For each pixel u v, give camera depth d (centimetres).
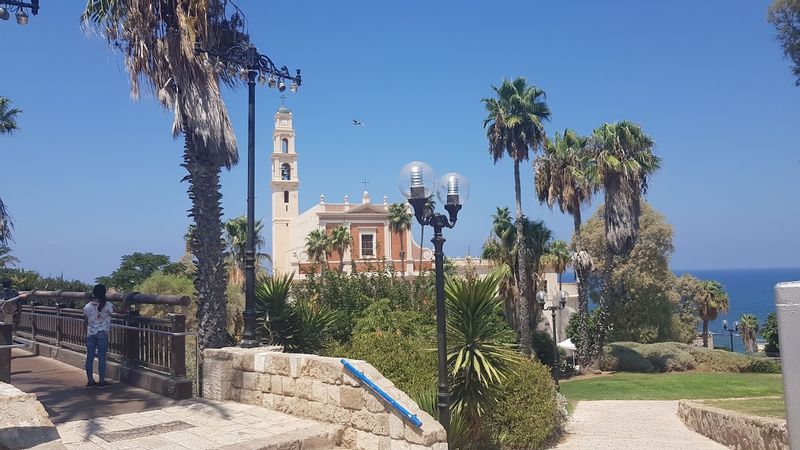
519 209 3125
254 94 947
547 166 3397
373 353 1012
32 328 1323
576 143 3378
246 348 844
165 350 857
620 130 3316
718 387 2581
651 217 4044
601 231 4209
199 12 1018
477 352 830
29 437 425
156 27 1030
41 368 1079
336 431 662
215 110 1077
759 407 1299
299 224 5625
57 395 839
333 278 1535
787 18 1495
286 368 744
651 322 4028
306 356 726
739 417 1148
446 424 713
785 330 298
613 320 4056
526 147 3103
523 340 3067
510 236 3206
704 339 5534
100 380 898
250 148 938
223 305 1084
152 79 1038
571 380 3178
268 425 677
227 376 819
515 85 3105
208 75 1066
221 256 1092
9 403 455
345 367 670
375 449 636
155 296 895
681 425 1587
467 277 905
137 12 999
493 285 866
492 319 870
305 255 4928
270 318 1049
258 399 780
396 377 951
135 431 648
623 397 2402
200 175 1077
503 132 3086
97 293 909
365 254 5178
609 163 3241
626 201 3312
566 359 3703
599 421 1675
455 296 852
